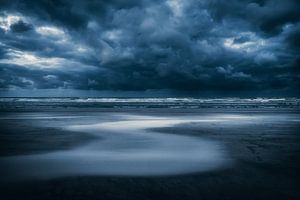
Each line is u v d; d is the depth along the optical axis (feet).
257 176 23.50
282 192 19.69
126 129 57.41
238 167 26.48
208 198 18.58
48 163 27.86
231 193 19.52
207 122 72.43
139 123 70.13
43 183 21.57
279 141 41.88
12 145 38.34
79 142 40.98
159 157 30.73
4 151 34.04
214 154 32.32
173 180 22.43
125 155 31.81
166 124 67.51
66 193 19.47
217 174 24.11
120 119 82.17
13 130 55.57
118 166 26.78
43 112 113.19
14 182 21.83
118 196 18.90
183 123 69.92
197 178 22.97
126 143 40.14
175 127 60.95
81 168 26.02
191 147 36.94
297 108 146.10
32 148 36.04
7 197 18.72
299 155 31.73
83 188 20.51
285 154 32.35
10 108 142.61
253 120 77.30
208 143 40.04
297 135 48.08
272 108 146.61
